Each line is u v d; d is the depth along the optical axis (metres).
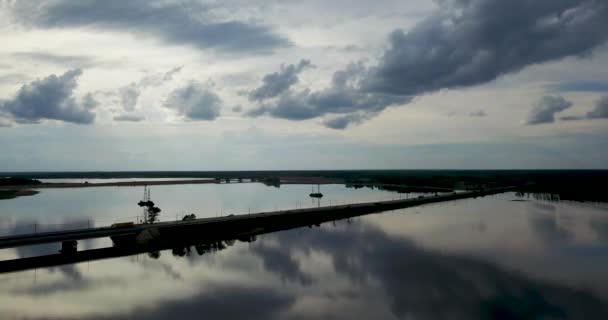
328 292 52.91
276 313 46.31
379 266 64.50
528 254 71.38
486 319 44.97
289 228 101.12
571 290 53.44
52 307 47.94
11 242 64.69
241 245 80.81
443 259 68.25
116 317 45.12
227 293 52.75
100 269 63.47
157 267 64.62
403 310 47.12
